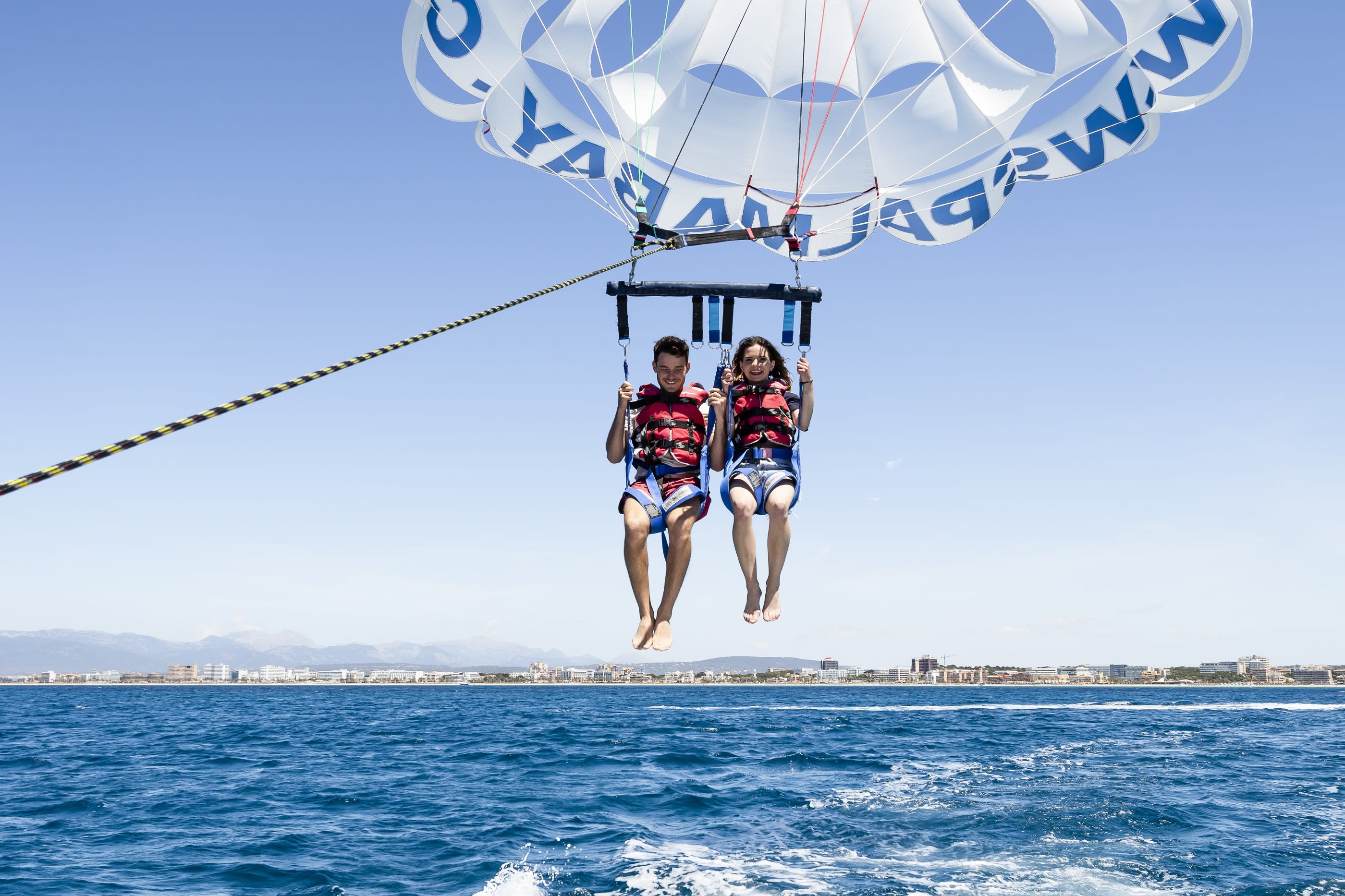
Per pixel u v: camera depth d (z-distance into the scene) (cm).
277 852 1099
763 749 2295
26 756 2388
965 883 799
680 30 812
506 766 1970
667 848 1017
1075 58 788
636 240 678
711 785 1552
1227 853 903
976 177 830
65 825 1314
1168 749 2184
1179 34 734
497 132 755
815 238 823
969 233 827
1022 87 810
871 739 2656
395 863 1023
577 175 783
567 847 1057
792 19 814
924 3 809
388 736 3097
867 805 1245
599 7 776
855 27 818
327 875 980
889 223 837
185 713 5622
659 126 827
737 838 1056
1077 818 1090
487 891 878
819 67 833
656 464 605
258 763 2145
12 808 1473
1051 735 2802
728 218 823
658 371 613
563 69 778
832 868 873
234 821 1321
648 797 1434
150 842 1174
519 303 584
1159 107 764
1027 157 828
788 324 632
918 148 839
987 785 1431
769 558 605
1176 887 779
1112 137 798
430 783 1709
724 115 836
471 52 718
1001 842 962
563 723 3838
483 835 1152
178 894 929
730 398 625
